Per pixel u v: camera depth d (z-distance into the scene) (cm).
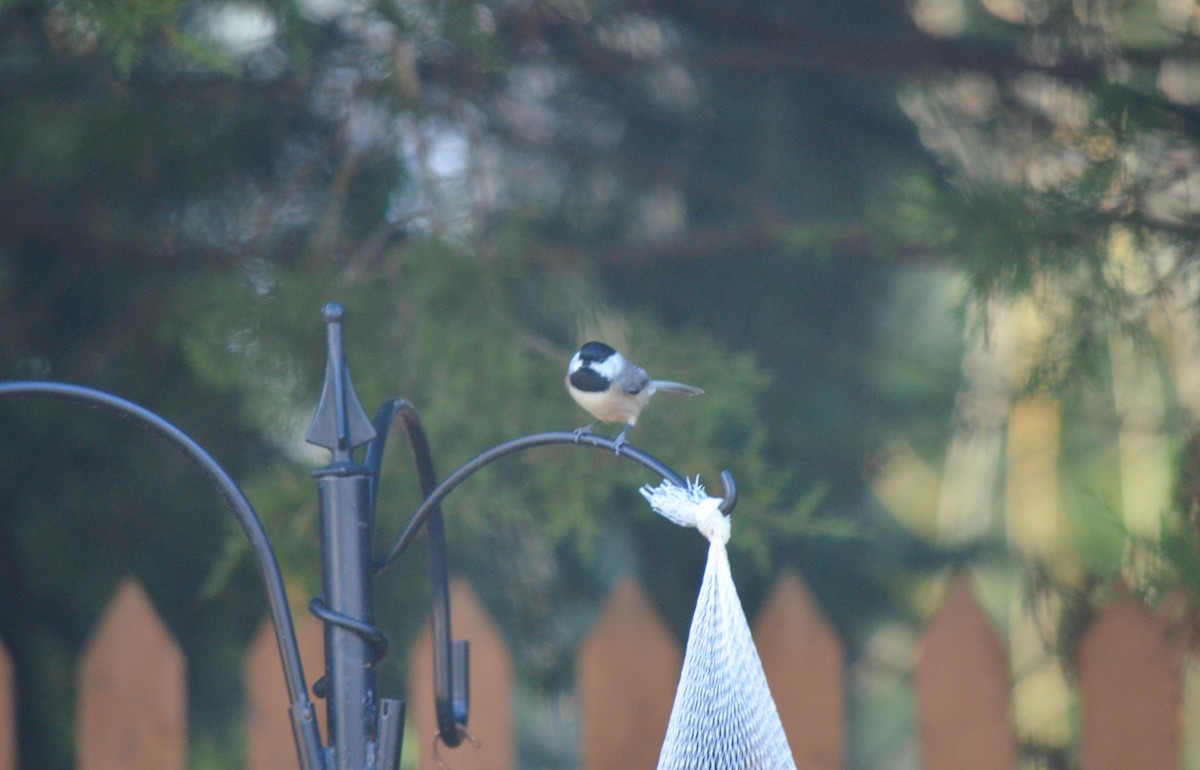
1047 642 887
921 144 1212
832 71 1137
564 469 849
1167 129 823
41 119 998
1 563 994
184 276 1062
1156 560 705
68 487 1027
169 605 1025
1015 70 1065
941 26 1202
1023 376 908
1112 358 1108
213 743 1000
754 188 1200
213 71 958
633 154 1225
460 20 816
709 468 834
